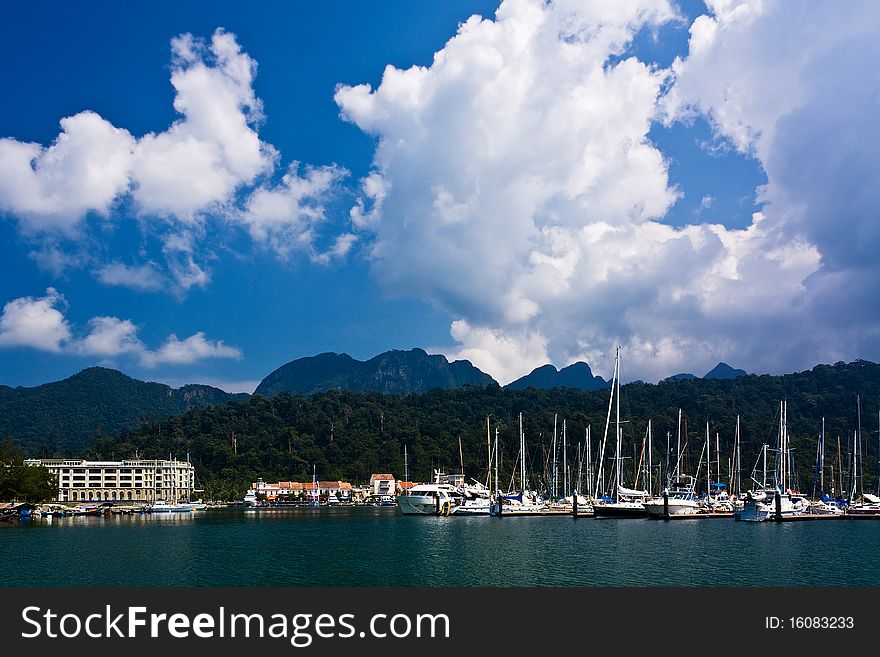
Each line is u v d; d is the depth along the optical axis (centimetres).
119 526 13450
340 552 8669
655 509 13100
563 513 15138
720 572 6838
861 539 9588
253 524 13838
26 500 17288
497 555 8119
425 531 11519
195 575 7012
